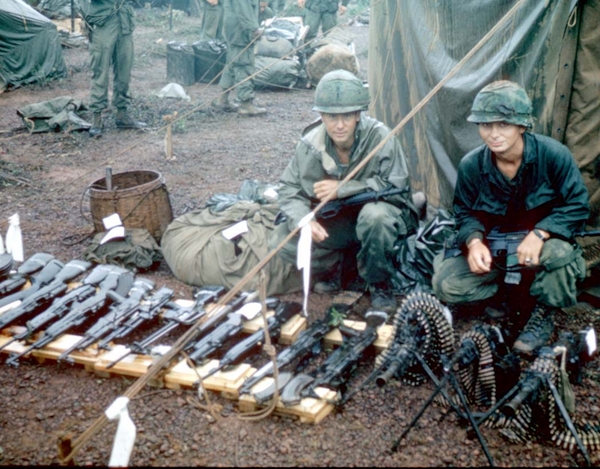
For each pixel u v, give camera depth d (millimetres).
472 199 3902
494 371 3268
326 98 4000
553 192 3688
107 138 8977
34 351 3820
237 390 3455
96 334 3797
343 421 3311
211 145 8672
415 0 5559
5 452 3146
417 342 3354
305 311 3227
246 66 9930
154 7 22578
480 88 4762
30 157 8180
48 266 4652
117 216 5035
